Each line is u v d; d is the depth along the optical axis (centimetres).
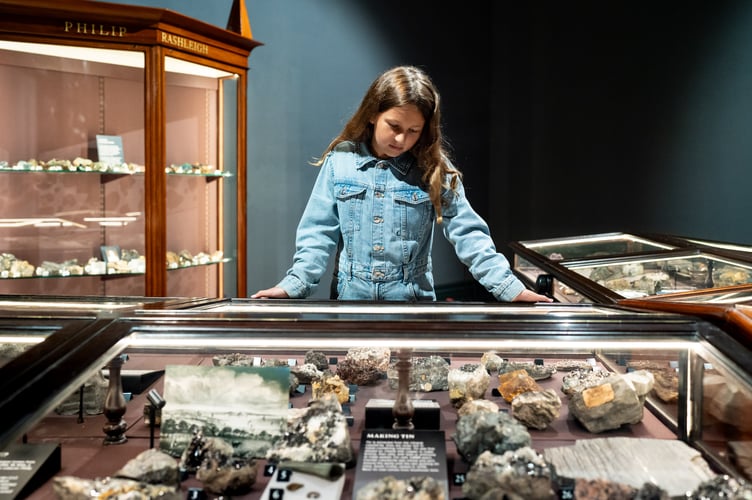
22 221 330
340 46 487
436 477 103
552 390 134
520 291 192
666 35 475
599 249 335
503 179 573
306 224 207
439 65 541
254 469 104
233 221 377
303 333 120
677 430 125
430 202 203
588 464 109
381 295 205
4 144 323
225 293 381
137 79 325
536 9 538
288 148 469
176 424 115
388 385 139
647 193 495
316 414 115
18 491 100
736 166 450
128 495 91
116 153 334
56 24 303
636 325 125
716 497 91
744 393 105
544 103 542
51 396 95
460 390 133
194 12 419
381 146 194
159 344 120
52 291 333
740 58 442
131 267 336
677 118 475
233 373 118
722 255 265
